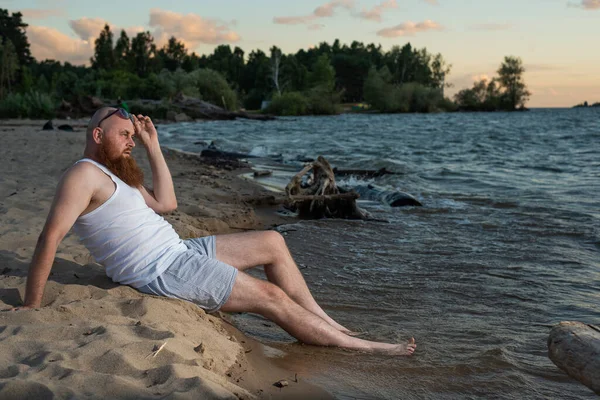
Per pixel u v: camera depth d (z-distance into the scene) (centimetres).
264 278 531
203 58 14912
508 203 961
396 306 468
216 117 5200
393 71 13462
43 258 335
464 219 838
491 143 2473
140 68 12112
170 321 334
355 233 745
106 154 362
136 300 350
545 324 428
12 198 716
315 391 305
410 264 593
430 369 347
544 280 538
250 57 13925
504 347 382
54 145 1702
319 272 560
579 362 235
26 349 286
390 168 1480
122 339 297
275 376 321
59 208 338
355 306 466
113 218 360
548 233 737
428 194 1080
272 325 421
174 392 250
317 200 853
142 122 410
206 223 722
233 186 1091
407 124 4759
